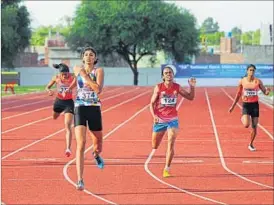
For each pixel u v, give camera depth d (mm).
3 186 12102
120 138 21484
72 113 16391
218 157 16797
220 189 12086
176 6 86125
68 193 11469
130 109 37094
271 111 36344
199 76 81562
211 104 42312
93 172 13953
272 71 80812
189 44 86062
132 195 11391
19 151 17578
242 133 23547
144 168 14656
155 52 86750
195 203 10719
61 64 16734
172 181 12938
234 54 108125
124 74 87438
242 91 18094
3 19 70375
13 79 77562
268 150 18422
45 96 51844
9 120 28719
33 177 13195
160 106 13484
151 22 84062
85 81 10891
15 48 74250
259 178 13414
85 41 85500
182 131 24250
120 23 83375
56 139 20797
